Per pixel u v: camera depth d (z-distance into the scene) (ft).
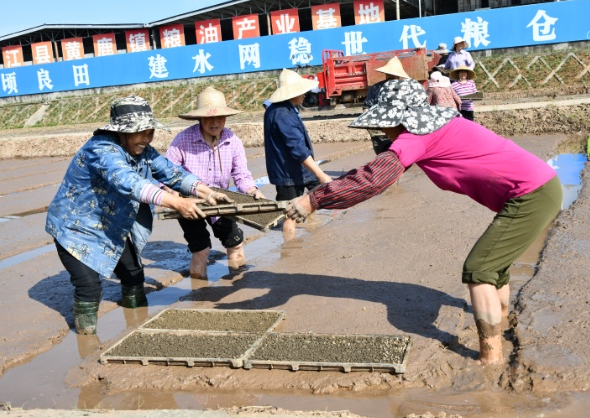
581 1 81.46
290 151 22.33
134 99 14.53
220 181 19.88
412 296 16.80
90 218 15.30
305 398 12.15
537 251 20.26
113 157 14.24
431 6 119.24
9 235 29.78
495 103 68.69
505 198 12.07
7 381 13.94
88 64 107.65
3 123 109.40
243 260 22.26
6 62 119.34
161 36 109.40
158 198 13.61
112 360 13.98
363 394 12.15
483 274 12.19
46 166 61.46
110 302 18.71
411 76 60.23
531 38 83.87
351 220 26.91
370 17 95.71
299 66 77.97
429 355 13.16
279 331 15.12
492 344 12.57
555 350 12.85
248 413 10.79
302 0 102.53
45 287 20.66
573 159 38.68
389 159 11.75
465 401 11.53
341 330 14.88
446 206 27.89
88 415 10.78
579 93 75.82
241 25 101.55
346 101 64.90
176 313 16.57
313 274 19.52
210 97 18.83
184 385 12.93
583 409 10.96
